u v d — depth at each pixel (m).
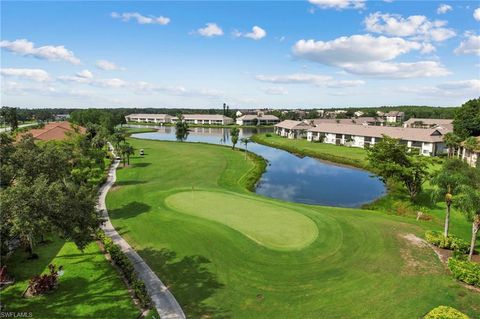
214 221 33.69
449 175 29.59
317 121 156.50
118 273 24.12
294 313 19.64
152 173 61.53
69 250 27.78
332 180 60.97
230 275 23.88
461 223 35.75
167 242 29.25
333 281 22.98
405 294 21.41
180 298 21.06
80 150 59.03
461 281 22.84
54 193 20.02
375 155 46.62
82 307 19.94
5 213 18.19
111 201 42.12
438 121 138.75
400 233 31.27
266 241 29.03
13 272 24.02
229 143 120.25
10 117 118.62
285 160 83.50
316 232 30.97
